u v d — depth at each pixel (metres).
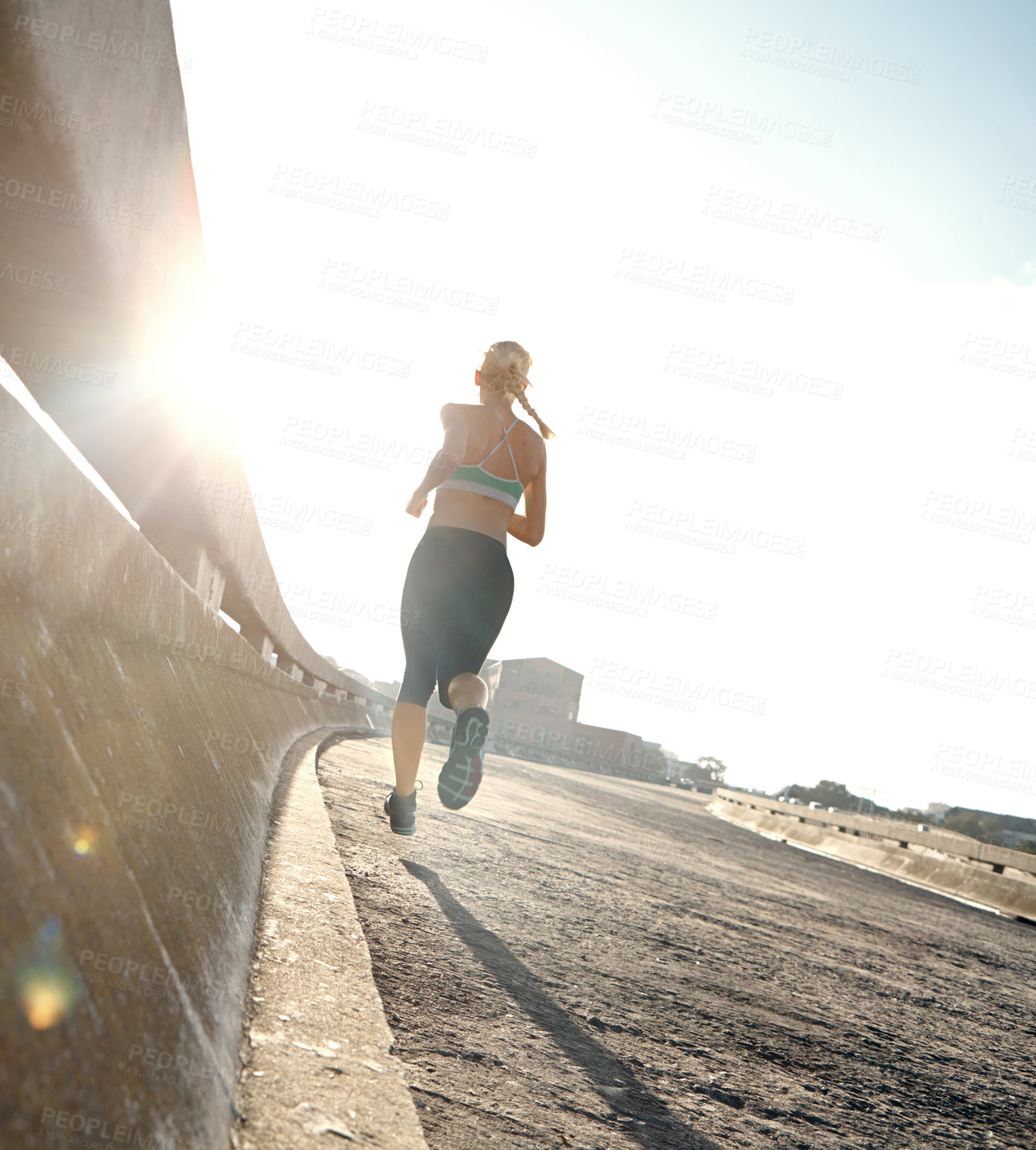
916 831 13.95
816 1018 2.77
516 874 3.96
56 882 0.76
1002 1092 2.44
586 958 2.74
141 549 1.48
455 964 2.25
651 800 22.80
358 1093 1.27
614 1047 2.00
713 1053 2.16
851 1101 2.07
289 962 1.71
